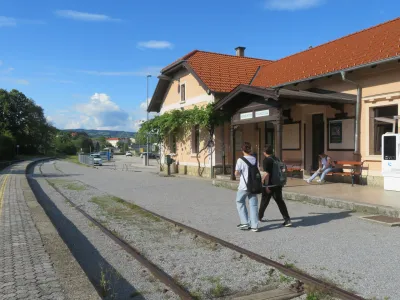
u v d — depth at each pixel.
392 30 14.06
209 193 13.84
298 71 16.39
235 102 15.34
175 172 23.25
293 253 6.23
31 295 4.09
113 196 13.84
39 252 5.81
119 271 5.71
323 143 15.47
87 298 4.01
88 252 6.77
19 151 86.94
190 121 19.95
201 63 20.55
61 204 12.36
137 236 7.73
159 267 5.79
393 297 4.41
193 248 6.76
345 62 13.80
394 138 11.36
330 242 6.80
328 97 12.89
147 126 24.78
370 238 6.98
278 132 13.02
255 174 7.77
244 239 7.22
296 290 4.75
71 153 119.62
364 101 13.08
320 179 13.62
